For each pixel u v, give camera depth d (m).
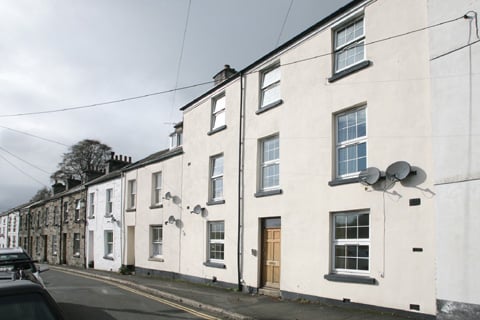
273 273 13.59
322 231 11.57
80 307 11.86
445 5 8.81
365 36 10.95
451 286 8.11
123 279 19.55
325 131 11.84
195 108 19.17
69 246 33.97
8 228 55.38
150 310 11.47
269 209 13.73
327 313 10.03
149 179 22.67
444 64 8.72
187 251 18.59
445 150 8.52
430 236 8.90
